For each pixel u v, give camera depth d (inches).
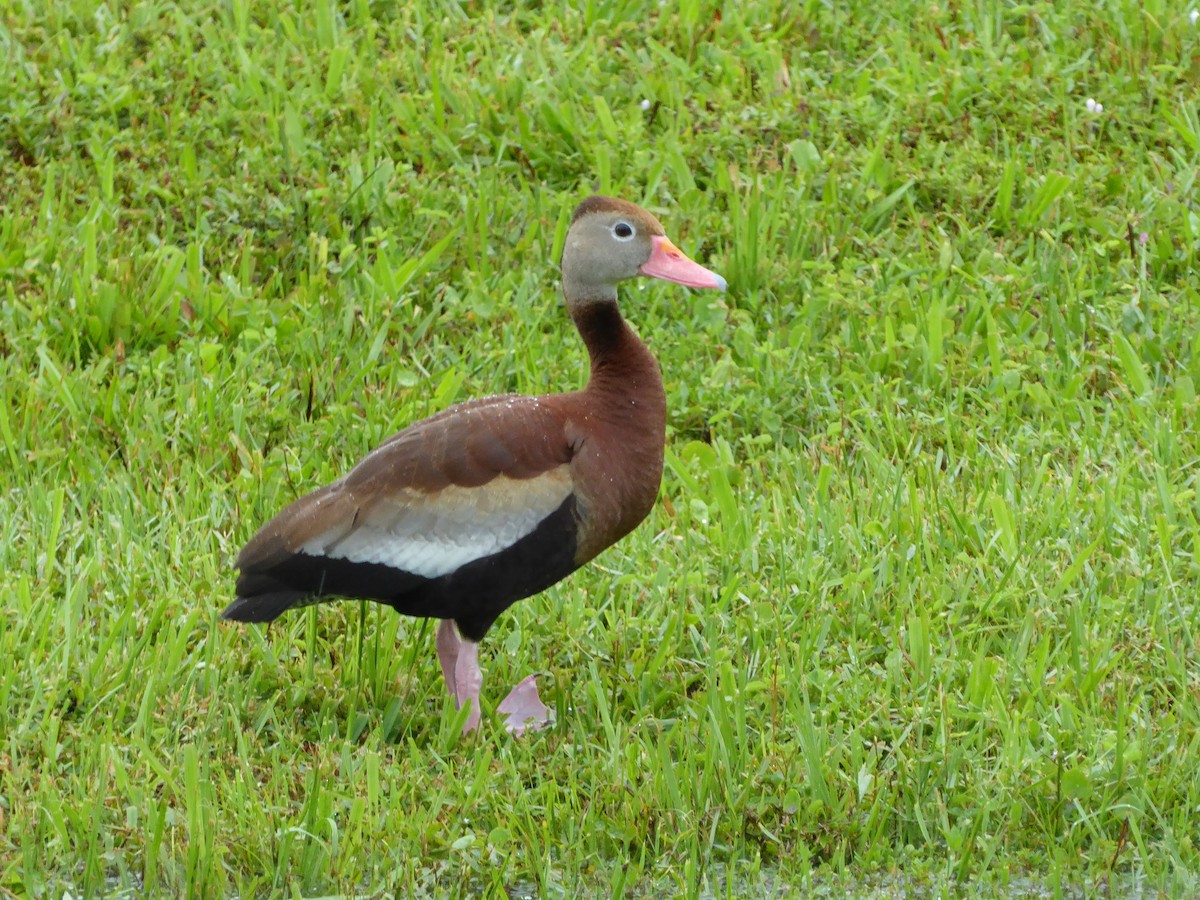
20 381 490.0
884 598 414.6
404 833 346.9
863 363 504.7
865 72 609.6
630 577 417.7
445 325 522.0
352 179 561.9
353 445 472.1
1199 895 338.6
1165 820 354.6
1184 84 613.0
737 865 348.5
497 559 369.7
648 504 388.2
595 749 374.3
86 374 489.1
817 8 650.2
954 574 421.7
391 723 382.3
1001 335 517.3
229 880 342.6
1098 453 467.8
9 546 429.4
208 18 642.2
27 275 526.6
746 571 426.6
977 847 348.8
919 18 642.8
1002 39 628.7
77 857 345.1
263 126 589.9
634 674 392.5
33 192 567.2
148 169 575.2
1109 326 515.5
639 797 351.6
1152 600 409.7
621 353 386.9
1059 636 403.9
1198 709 378.0
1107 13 637.3
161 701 380.5
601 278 388.2
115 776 356.5
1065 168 580.1
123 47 624.1
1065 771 353.4
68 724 370.6
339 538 366.3
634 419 383.2
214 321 518.3
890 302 525.0
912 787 358.6
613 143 578.9
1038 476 449.1
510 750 372.5
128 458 466.3
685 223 551.2
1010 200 561.3
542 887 336.8
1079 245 553.3
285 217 550.9
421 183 572.4
